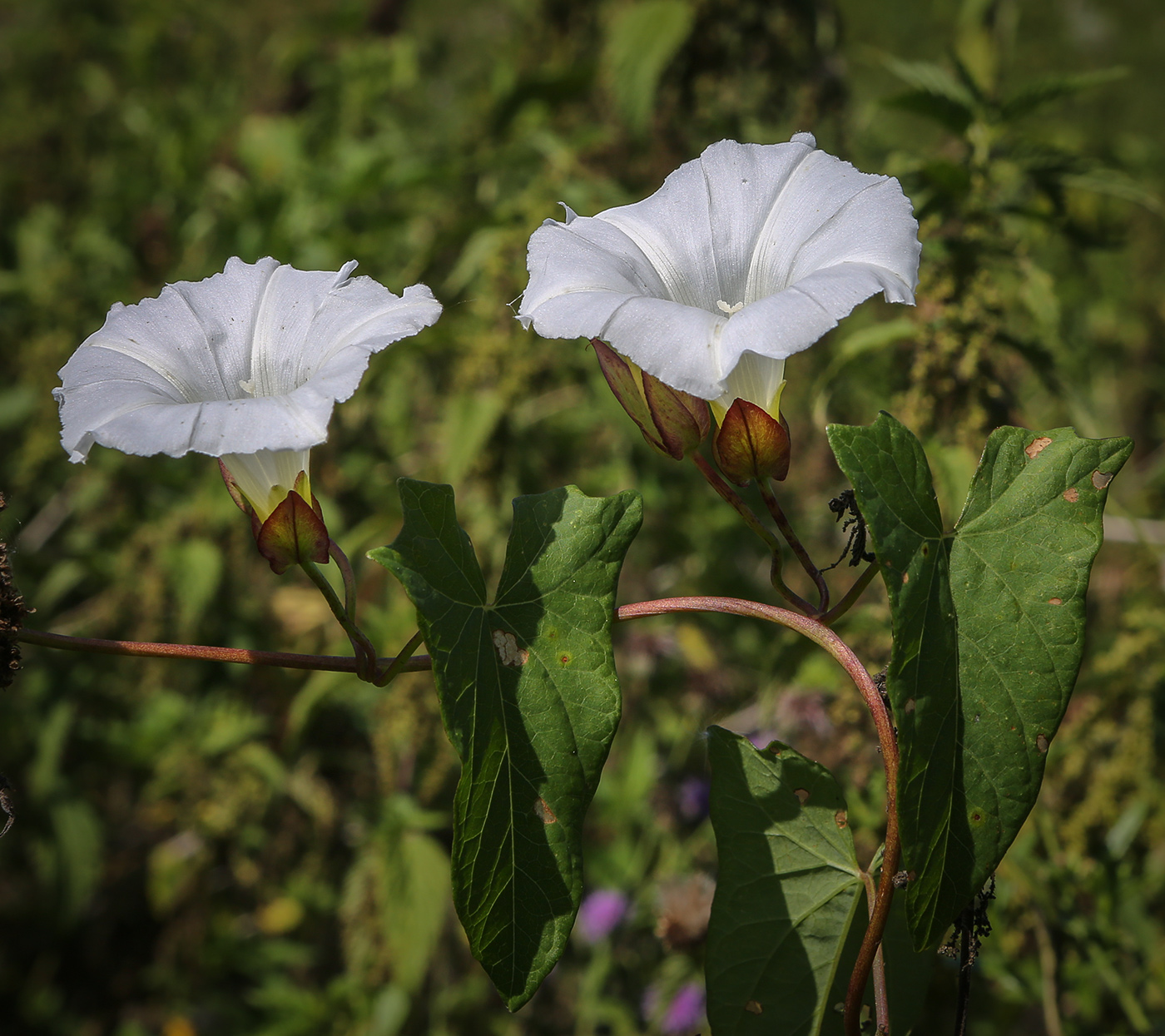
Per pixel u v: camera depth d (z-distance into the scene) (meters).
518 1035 3.69
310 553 1.49
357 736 4.09
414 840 3.24
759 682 3.76
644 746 3.67
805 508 3.82
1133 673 2.84
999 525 1.41
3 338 4.75
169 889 4.18
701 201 1.56
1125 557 3.80
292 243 4.09
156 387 1.46
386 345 1.36
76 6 6.06
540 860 1.37
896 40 6.65
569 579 1.44
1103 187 2.56
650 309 1.31
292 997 3.52
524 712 1.39
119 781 4.80
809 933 1.64
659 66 3.50
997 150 2.63
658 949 3.55
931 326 2.53
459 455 3.14
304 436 1.26
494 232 3.42
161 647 1.53
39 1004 4.54
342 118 4.92
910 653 1.34
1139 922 2.95
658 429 1.50
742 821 1.65
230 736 3.81
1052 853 2.63
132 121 5.32
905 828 1.33
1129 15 7.52
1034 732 1.36
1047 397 4.00
